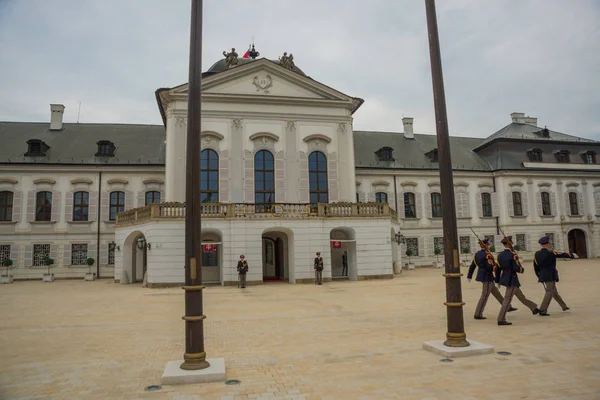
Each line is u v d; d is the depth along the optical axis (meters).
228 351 9.10
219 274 29.66
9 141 38.88
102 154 38.94
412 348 8.91
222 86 31.69
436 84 9.02
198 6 8.34
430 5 9.24
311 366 7.79
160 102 32.03
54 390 6.70
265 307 16.52
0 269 35.75
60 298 20.97
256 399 6.15
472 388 6.34
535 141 47.75
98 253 37.19
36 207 36.88
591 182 48.12
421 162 45.25
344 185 32.59
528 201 45.81
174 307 17.09
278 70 32.28
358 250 28.55
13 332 11.91
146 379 7.23
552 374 6.88
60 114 41.69
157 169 38.69
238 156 31.09
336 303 17.17
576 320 11.43
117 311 16.02
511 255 11.28
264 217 27.17
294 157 31.89
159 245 26.03
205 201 30.41
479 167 46.09
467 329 10.52
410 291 21.03
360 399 6.05
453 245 8.56
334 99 33.00
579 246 47.81
